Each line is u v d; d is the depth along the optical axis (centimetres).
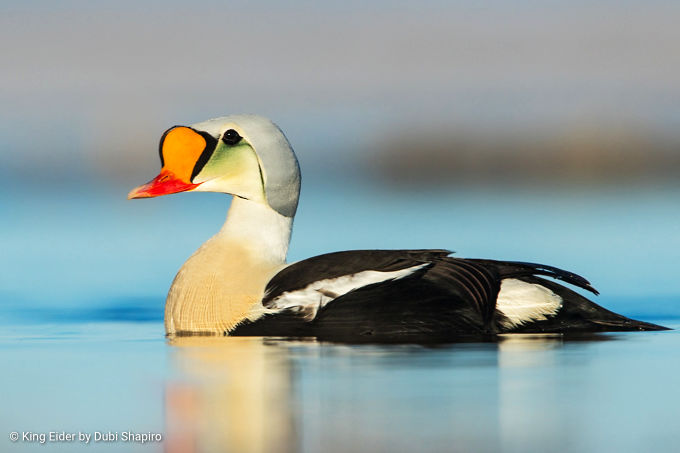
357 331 1294
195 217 2673
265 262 1401
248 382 1070
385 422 931
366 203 3002
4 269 2023
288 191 1423
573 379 1080
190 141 1426
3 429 948
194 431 917
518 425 926
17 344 1362
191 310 1373
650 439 884
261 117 1439
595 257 2083
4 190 3516
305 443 877
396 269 1309
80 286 1859
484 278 1297
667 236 2306
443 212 2741
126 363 1205
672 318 1592
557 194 3209
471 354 1194
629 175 3775
